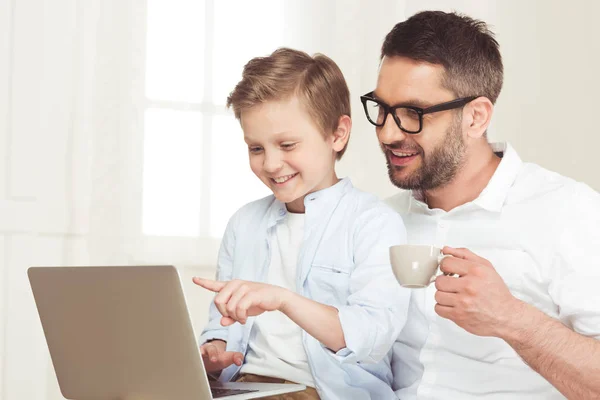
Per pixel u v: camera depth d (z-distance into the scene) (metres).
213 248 3.35
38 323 3.20
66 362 1.72
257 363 1.99
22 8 3.22
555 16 3.52
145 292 1.51
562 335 1.63
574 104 3.51
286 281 2.05
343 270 1.97
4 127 3.20
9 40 3.21
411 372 1.97
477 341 1.87
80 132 3.25
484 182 1.96
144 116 3.30
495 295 1.60
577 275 1.76
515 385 1.83
